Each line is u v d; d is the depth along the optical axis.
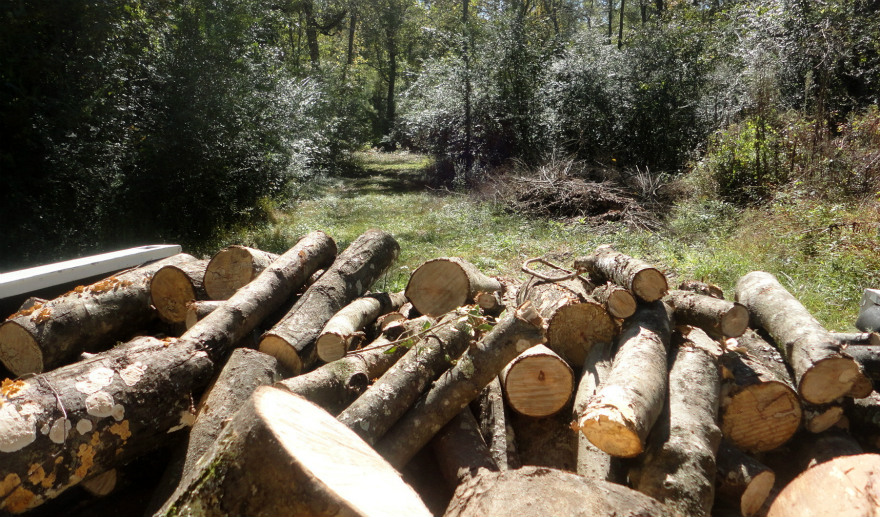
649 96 15.02
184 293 4.04
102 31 8.63
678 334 3.69
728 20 17.25
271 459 1.71
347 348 3.51
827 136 10.44
